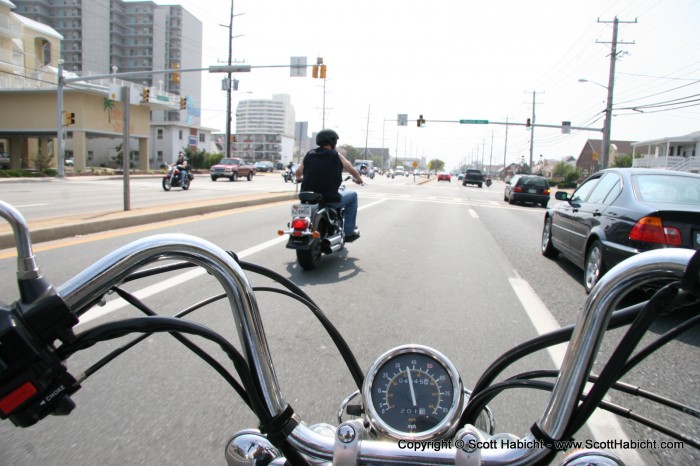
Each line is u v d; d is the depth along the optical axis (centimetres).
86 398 336
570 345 128
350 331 485
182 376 371
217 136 13975
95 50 10469
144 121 5172
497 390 146
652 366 418
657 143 5753
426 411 152
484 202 2655
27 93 4384
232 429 299
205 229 1080
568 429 126
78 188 2462
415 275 747
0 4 4838
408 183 4828
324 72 2569
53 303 109
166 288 610
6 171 3281
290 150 14362
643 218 563
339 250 840
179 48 11256
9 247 805
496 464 130
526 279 752
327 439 143
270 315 526
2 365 102
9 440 285
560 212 857
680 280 111
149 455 272
